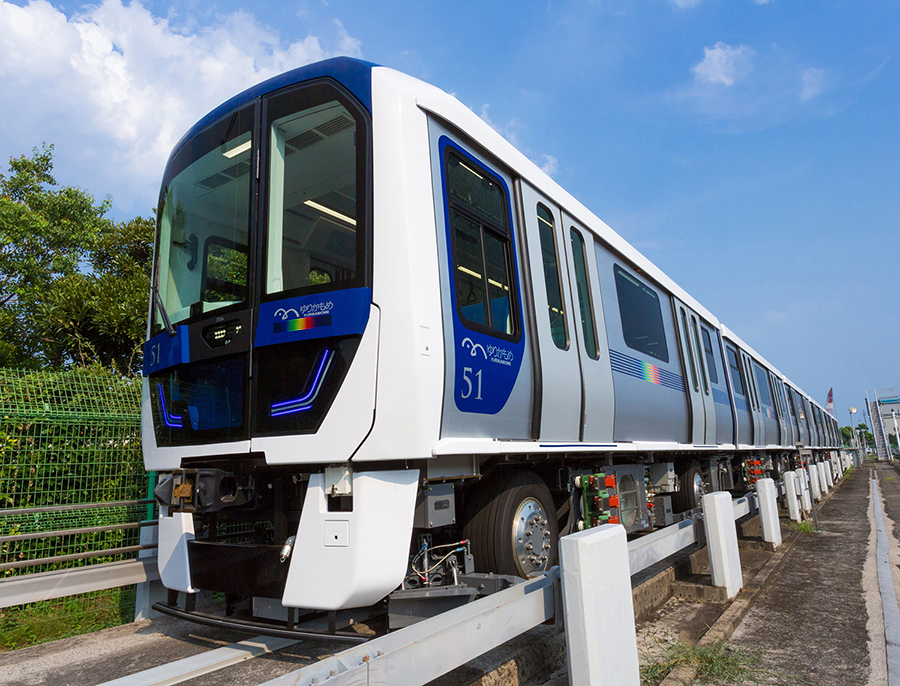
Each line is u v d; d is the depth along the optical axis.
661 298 7.46
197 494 3.24
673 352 7.38
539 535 4.20
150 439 4.00
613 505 5.12
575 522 5.18
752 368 12.50
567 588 2.76
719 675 3.81
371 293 3.05
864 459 73.50
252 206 3.57
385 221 3.12
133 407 5.61
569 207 5.18
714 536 5.45
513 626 3.03
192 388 3.68
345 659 2.10
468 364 3.38
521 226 4.29
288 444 3.09
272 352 3.27
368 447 2.89
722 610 5.13
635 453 6.17
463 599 3.39
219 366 3.52
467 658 2.65
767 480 8.05
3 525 4.75
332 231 3.26
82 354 9.77
